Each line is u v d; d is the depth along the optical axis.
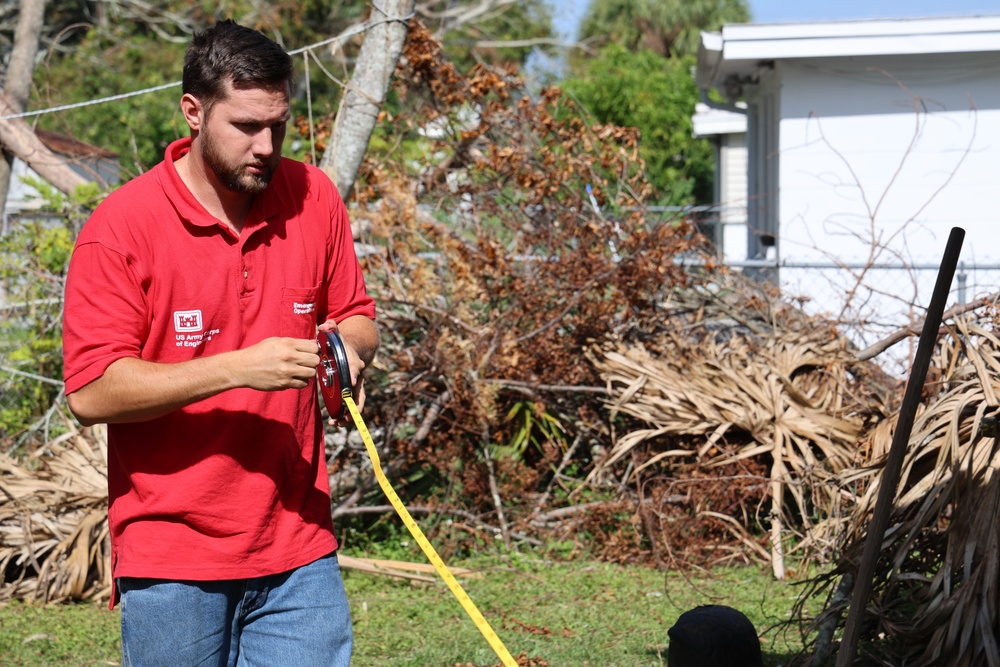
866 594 3.57
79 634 5.74
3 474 7.11
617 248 8.16
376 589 6.66
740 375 7.52
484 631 2.57
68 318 2.76
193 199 2.80
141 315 2.78
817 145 12.85
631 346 8.27
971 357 5.06
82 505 6.77
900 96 12.69
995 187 12.57
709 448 7.29
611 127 8.49
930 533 4.78
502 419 7.93
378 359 7.74
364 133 7.88
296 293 2.99
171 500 2.78
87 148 12.18
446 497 7.63
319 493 3.04
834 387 7.48
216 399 2.80
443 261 8.11
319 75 23.02
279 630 2.94
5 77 13.41
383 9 7.80
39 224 9.25
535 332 7.73
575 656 5.27
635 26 34.19
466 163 8.58
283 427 2.89
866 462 5.88
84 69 21.25
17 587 6.53
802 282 10.84
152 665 2.83
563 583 6.70
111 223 2.75
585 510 7.39
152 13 22.97
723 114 20.50
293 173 3.08
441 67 8.32
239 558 2.84
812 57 12.58
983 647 4.32
